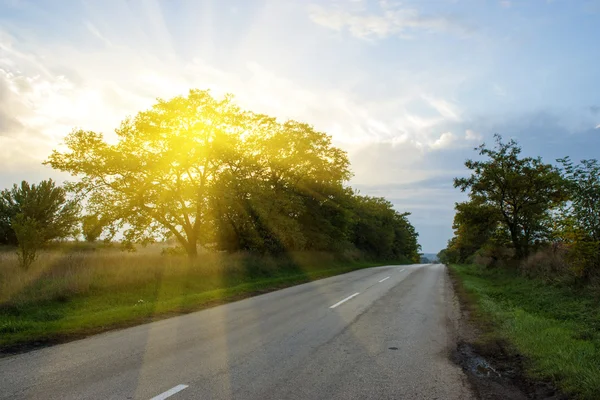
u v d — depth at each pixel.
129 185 23.16
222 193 24.03
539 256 20.05
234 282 19.12
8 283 11.66
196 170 24.55
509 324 9.09
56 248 29.67
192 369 5.86
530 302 13.27
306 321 9.79
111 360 6.32
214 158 24.31
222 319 10.06
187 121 24.09
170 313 11.02
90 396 4.77
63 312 10.73
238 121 25.05
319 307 12.16
